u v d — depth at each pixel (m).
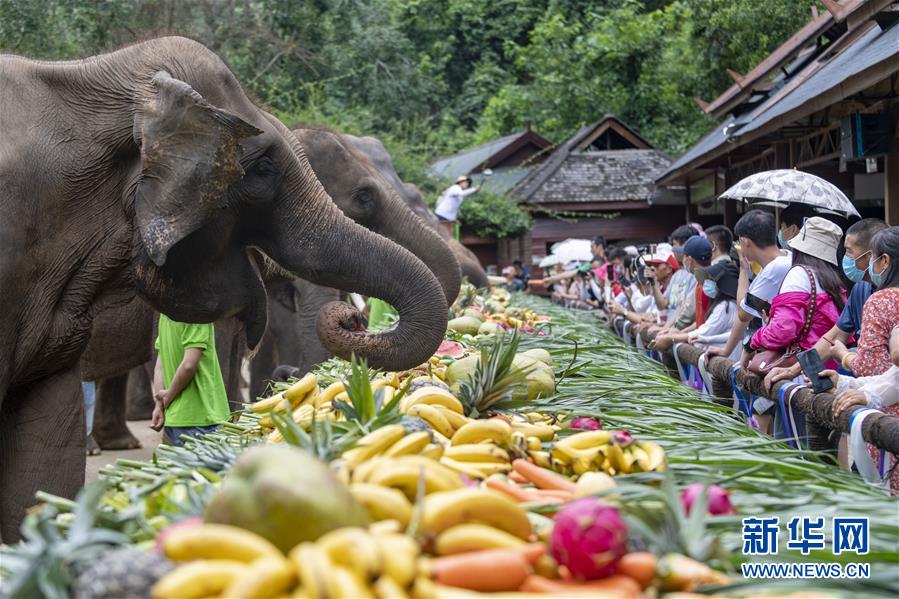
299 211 5.65
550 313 13.45
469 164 32.97
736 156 17.11
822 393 5.48
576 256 21.50
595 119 34.69
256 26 21.83
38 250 5.18
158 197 5.10
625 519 2.48
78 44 17.95
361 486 2.53
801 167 13.26
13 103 5.21
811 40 14.23
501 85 45.56
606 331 11.84
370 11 29.52
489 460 3.45
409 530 2.43
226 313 5.64
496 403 4.74
